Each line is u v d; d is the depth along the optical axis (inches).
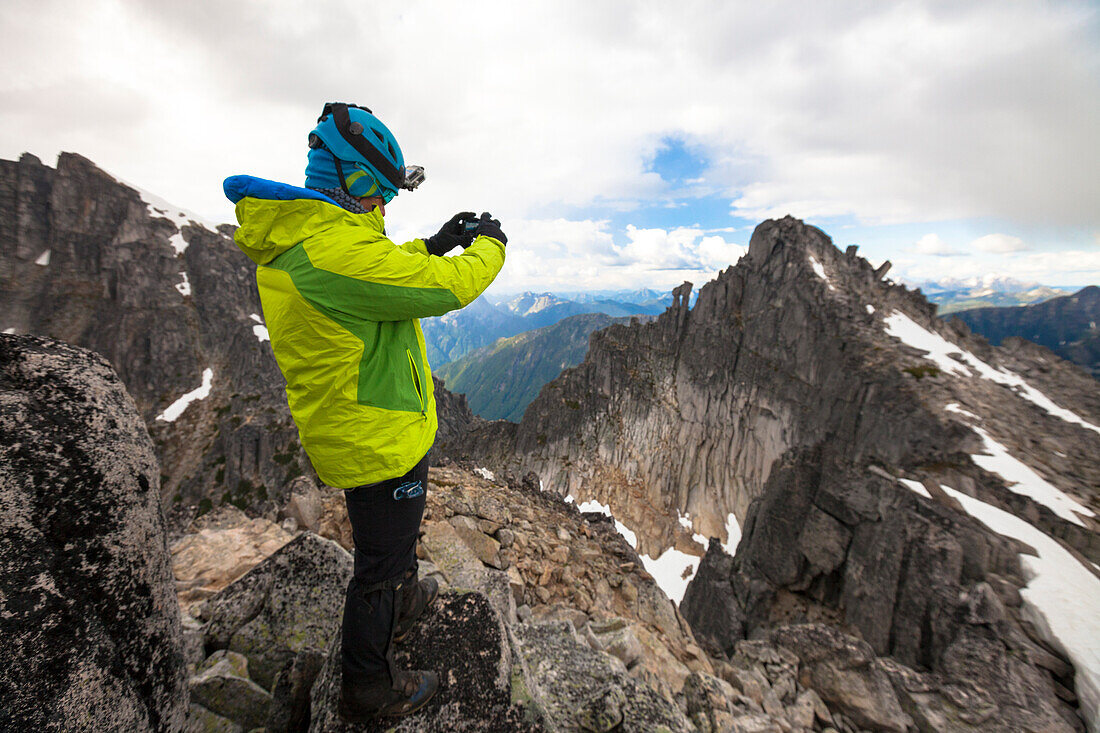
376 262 88.9
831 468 2431.1
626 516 4377.5
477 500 536.4
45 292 5880.9
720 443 4151.1
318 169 102.9
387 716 118.4
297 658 153.6
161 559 99.8
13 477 75.7
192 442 5349.4
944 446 2054.6
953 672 419.2
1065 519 1492.4
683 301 4968.0
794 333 3609.7
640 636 375.2
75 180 6373.0
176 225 6899.6
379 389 98.1
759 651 399.2
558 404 5442.9
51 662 72.4
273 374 6097.4
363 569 113.0
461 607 150.4
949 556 1325.0
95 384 93.5
